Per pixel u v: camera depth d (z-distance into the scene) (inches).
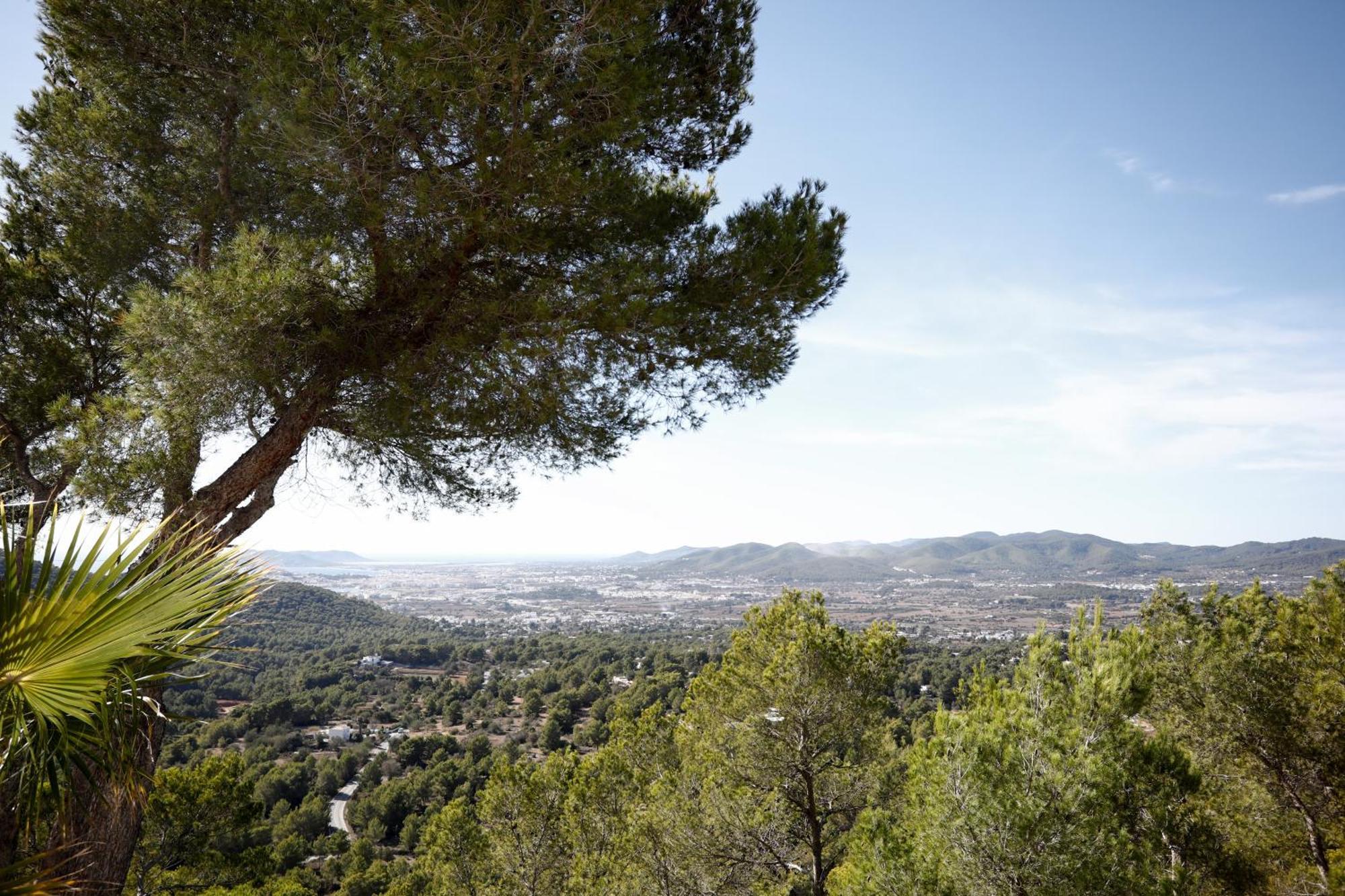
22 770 87.5
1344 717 274.1
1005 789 221.6
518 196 187.8
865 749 371.2
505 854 480.4
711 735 383.9
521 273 205.6
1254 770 303.4
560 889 469.4
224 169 221.0
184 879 364.2
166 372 173.3
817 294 208.8
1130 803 231.0
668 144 242.5
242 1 199.2
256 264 174.6
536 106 186.9
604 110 191.0
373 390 207.2
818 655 346.0
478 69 170.6
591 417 227.6
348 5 176.6
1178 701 315.9
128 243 224.4
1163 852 239.5
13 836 133.0
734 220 205.0
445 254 197.9
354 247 204.4
